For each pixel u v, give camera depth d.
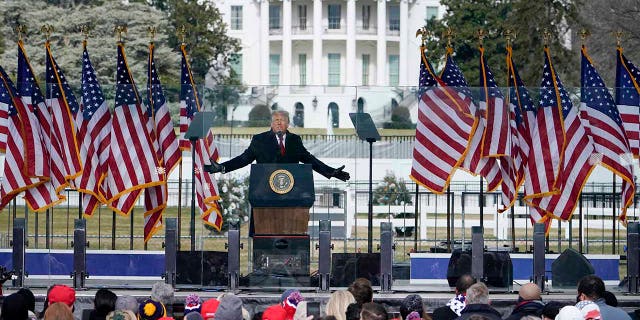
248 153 64.88
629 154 66.44
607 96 66.50
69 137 66.00
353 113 66.19
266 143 64.81
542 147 66.31
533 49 185.00
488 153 66.00
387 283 63.47
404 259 68.69
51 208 67.94
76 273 64.19
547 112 66.38
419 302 48.09
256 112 65.12
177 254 64.31
